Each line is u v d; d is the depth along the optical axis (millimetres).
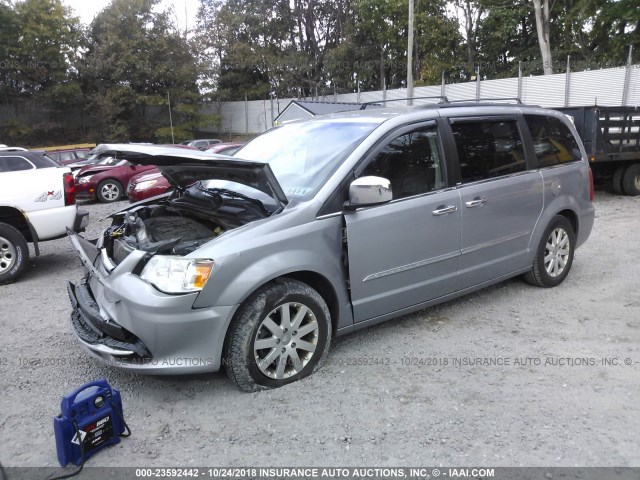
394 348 4242
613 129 11016
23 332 4863
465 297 5359
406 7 33188
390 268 4062
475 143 4652
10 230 6504
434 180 4340
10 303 5777
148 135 38781
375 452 2967
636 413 3277
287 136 4734
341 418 3287
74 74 36188
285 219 3596
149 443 3092
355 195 3684
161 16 37469
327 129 4465
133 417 3361
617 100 21500
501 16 30984
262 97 43219
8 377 3939
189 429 3217
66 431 2857
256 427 3219
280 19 42219
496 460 2875
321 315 3734
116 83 36469
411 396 3529
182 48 38594
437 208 4266
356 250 3840
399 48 35656
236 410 3398
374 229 3912
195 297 3264
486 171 4707
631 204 10688
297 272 3707
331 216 3760
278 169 4297
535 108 5336
